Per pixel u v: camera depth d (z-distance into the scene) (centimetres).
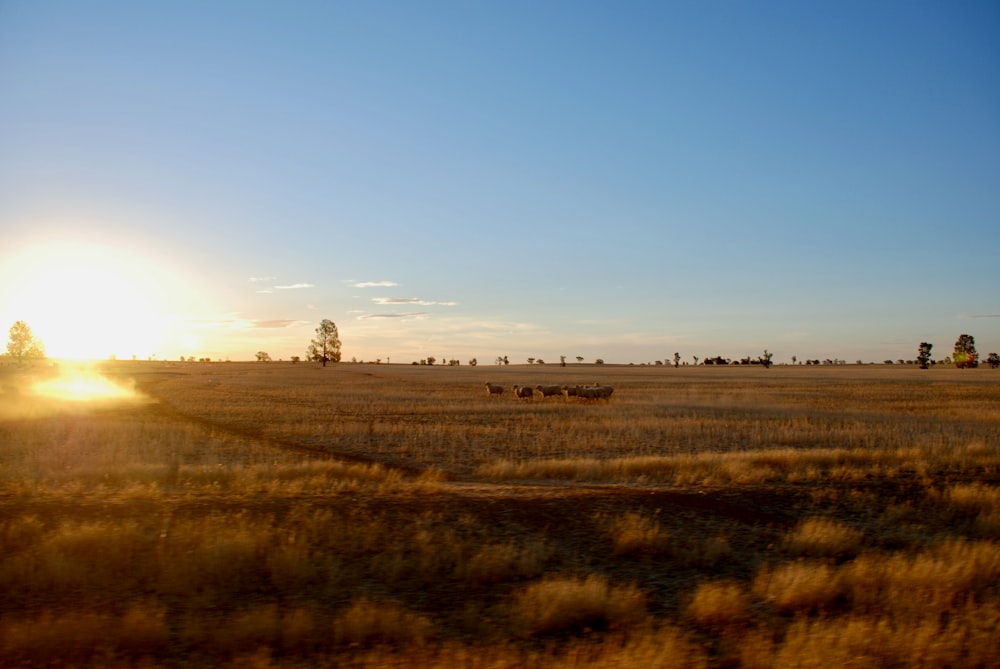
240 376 10431
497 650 833
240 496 1458
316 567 1098
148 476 1778
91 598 963
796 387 8506
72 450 2378
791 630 903
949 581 1084
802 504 1628
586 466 2067
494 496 1516
